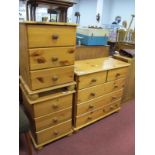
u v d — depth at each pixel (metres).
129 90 2.27
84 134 1.66
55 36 1.12
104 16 6.23
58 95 1.35
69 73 1.34
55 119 1.42
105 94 1.76
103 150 1.48
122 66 1.76
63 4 1.18
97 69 1.54
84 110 1.63
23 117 1.12
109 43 3.48
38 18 1.31
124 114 2.04
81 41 1.93
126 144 1.56
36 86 1.20
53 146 1.50
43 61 1.15
